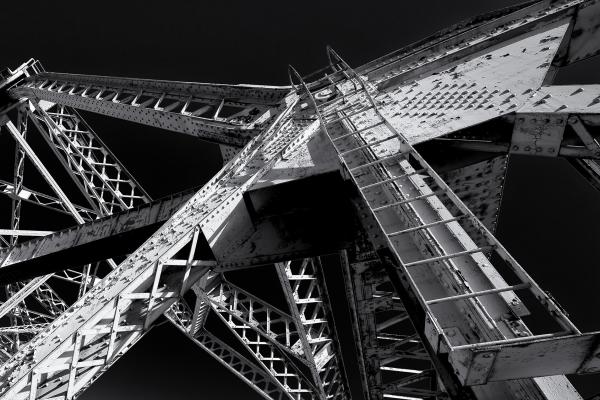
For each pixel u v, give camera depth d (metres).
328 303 10.04
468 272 3.09
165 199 7.66
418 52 7.75
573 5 5.85
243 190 5.31
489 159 5.05
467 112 5.00
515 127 4.59
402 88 6.88
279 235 5.65
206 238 4.82
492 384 2.68
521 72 5.27
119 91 10.98
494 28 7.10
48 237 9.09
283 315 11.27
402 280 3.53
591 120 4.07
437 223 3.27
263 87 8.52
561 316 2.14
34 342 3.57
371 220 4.35
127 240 7.88
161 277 4.76
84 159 10.76
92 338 3.94
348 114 6.45
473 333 2.85
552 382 2.45
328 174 5.19
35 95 13.71
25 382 3.29
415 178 4.20
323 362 10.41
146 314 4.14
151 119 9.41
